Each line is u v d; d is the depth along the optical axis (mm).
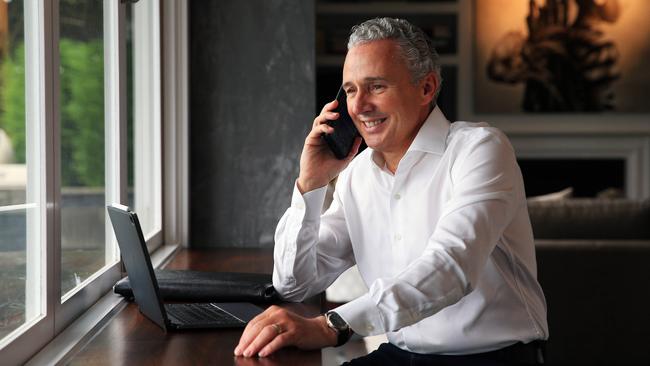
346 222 2057
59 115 1835
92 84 2242
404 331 1891
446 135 1882
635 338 3674
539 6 7691
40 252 1713
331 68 7668
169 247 3359
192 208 3572
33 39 1698
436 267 1526
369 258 2010
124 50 2559
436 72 1895
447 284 1518
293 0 3562
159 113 3297
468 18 7711
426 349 1863
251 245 3592
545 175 7836
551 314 3689
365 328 1526
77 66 2088
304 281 1990
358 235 2018
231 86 3566
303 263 1964
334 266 2064
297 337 1519
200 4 3539
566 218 3799
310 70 3576
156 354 1526
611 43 7730
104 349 1568
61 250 1889
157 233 3293
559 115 7781
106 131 2400
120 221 1749
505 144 1798
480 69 7750
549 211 3822
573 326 3688
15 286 1558
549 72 7742
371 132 1850
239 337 1665
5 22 1516
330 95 7574
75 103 2066
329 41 7609
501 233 1668
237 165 3580
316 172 1924
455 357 1847
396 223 1921
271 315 1553
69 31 2020
